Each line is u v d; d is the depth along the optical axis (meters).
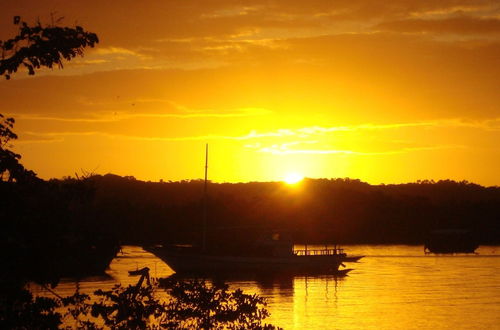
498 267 130.00
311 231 186.75
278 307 76.56
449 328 63.84
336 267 115.50
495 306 76.56
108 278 93.31
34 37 16.27
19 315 16.55
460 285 98.62
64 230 17.12
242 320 23.06
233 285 98.06
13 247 16.53
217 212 172.38
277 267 111.75
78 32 16.56
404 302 80.00
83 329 21.14
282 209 198.12
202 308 22.41
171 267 108.81
